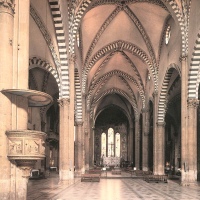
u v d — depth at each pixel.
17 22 9.08
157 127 30.84
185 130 21.80
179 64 23.84
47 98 9.14
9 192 8.32
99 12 27.38
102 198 14.90
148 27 28.80
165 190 18.78
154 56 30.47
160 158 30.84
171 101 35.22
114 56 36.00
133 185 22.19
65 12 20.47
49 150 37.31
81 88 30.69
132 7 27.44
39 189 18.30
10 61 8.63
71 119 21.77
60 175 21.28
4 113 8.30
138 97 43.38
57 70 21.48
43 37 20.66
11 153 8.24
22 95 8.74
